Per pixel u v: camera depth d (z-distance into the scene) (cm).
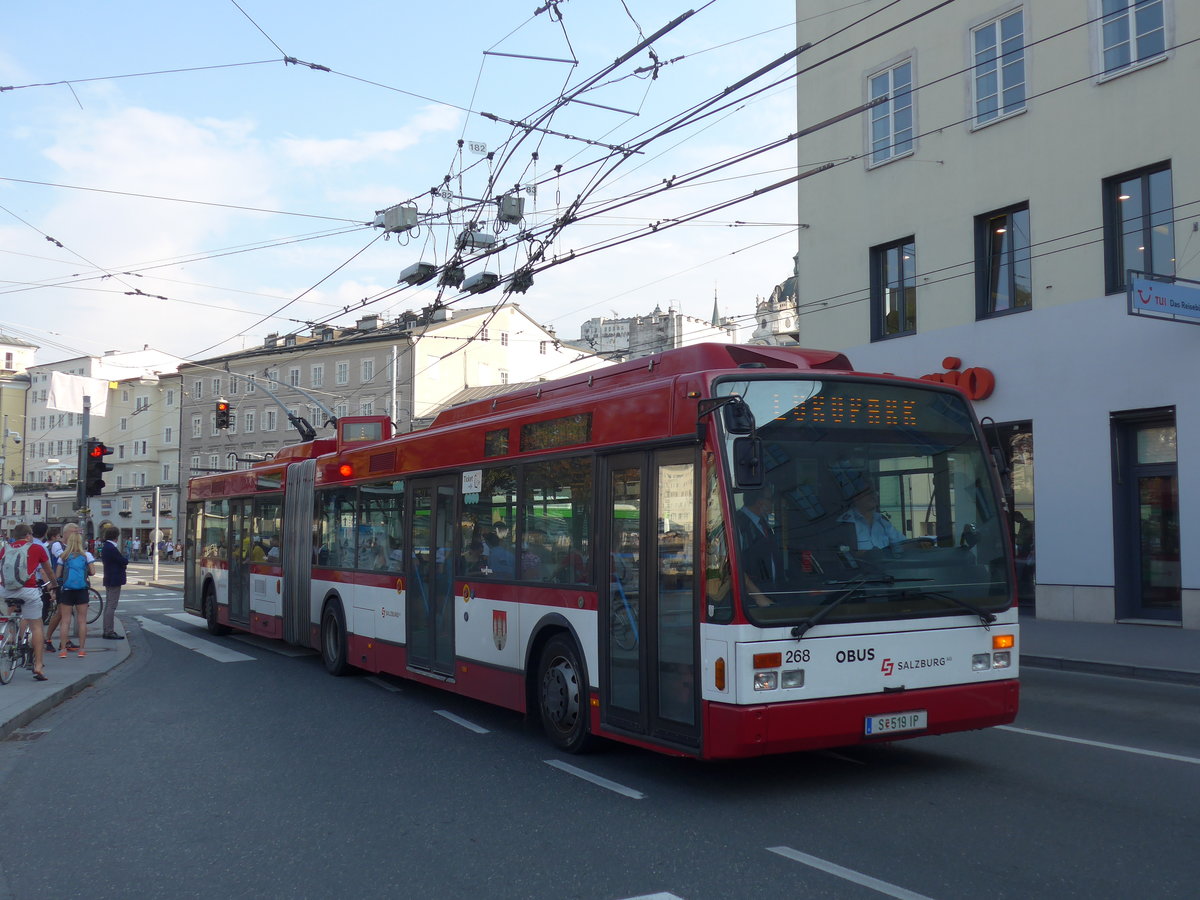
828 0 2359
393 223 1619
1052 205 1891
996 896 492
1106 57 1812
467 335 6550
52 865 595
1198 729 927
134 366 8494
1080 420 1834
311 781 783
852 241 2303
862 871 533
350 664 1334
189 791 765
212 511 2008
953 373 2048
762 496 673
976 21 2028
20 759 898
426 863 575
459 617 1034
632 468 771
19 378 9062
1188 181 1681
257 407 7319
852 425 715
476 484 1020
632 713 754
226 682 1339
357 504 1330
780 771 769
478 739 931
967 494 741
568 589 845
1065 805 657
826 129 2375
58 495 8594
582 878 539
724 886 517
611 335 9538
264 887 545
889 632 685
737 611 646
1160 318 1555
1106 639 1578
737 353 756
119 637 1853
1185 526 1669
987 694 713
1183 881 509
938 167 2109
